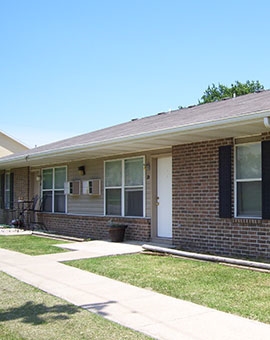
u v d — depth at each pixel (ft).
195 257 30.53
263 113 24.73
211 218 34.22
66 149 43.42
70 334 15.70
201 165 35.14
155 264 28.94
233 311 18.17
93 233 47.24
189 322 16.85
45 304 19.70
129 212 43.21
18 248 38.32
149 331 15.88
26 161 53.83
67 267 28.53
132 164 42.96
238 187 32.65
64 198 54.49
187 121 32.37
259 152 31.37
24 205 62.95
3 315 18.12
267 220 30.12
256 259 30.17
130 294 21.30
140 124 46.47
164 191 40.06
